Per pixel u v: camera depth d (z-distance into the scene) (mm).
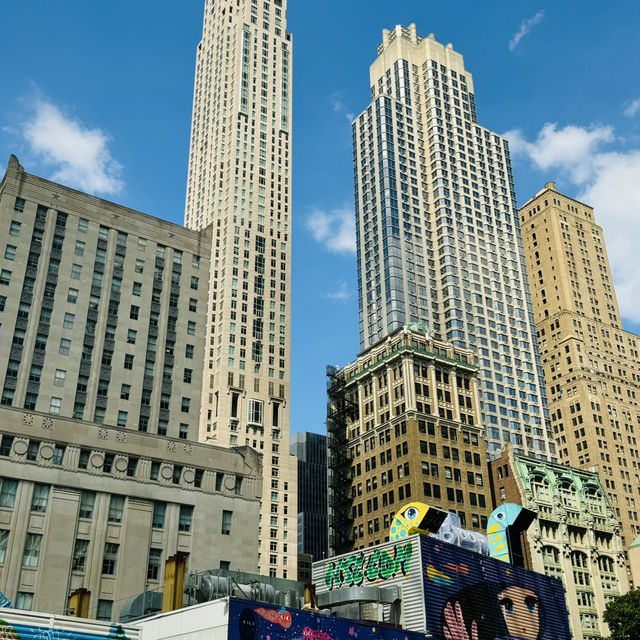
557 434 198500
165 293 108750
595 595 138250
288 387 179000
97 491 81625
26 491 77375
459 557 62500
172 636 46875
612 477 185375
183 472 88188
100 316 101500
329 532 157125
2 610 42812
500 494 146875
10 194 100688
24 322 95688
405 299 183125
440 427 144500
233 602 44344
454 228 199375
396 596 58625
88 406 95750
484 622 61625
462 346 180875
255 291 186000
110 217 108312
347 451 155750
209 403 169375
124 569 79375
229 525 88625
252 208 197375
